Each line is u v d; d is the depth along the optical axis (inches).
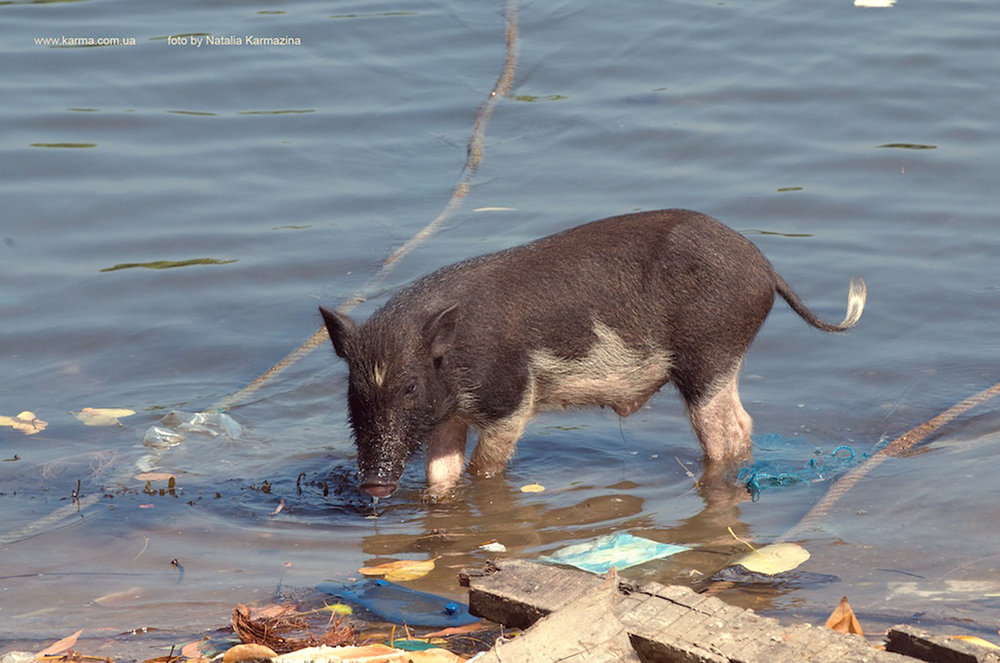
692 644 200.2
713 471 332.2
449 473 335.0
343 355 323.0
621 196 492.7
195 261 451.5
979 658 191.5
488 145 545.6
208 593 262.4
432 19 697.6
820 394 370.0
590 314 337.7
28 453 339.3
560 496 320.8
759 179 503.5
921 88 577.9
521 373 333.4
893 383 372.5
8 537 292.4
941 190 490.9
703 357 339.3
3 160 518.6
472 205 489.1
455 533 297.6
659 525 297.4
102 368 389.4
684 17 686.5
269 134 553.0
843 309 413.7
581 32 674.2
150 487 323.6
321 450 348.8
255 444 350.9
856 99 571.5
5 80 593.9
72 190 498.3
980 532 277.1
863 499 300.8
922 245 452.1
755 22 671.1
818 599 246.5
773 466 328.8
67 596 262.2
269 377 386.0
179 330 410.6
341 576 271.1
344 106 584.1
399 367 313.0
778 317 413.7
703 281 337.7
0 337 402.6
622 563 271.6
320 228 474.9
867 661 193.8
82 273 441.7
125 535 294.8
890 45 626.5
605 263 341.1
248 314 421.4
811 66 608.7
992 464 315.6
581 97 591.2
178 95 587.2
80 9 693.9
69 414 362.3
